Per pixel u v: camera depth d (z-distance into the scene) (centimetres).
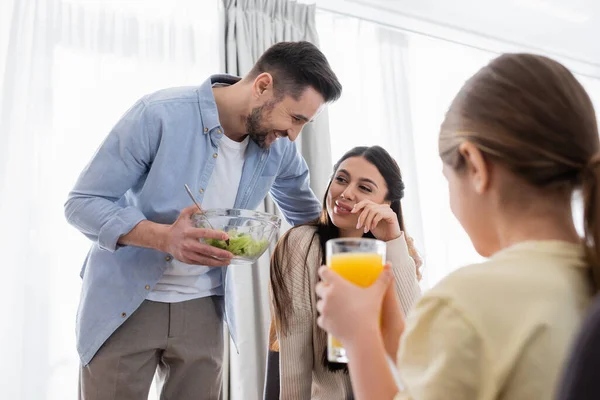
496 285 61
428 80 337
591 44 378
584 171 64
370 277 79
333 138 294
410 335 65
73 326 224
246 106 151
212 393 157
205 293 156
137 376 146
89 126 240
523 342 58
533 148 66
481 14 333
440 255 316
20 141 228
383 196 166
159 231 134
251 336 238
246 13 270
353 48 310
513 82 68
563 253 64
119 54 251
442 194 324
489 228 72
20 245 221
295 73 145
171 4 264
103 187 141
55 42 242
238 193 162
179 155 148
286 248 158
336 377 146
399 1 315
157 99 149
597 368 38
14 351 213
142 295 144
